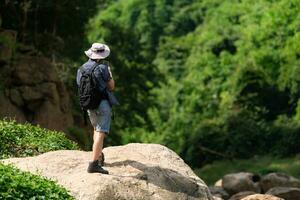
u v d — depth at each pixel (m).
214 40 89.00
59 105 31.47
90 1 42.16
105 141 46.25
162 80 57.34
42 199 9.63
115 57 51.28
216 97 78.75
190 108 80.50
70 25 42.03
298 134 61.41
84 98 10.85
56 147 15.20
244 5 93.06
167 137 75.88
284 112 69.19
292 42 69.06
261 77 71.69
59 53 41.94
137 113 53.00
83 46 45.25
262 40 76.56
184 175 12.18
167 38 105.81
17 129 15.71
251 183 30.92
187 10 111.50
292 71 67.75
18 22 38.06
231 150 63.59
